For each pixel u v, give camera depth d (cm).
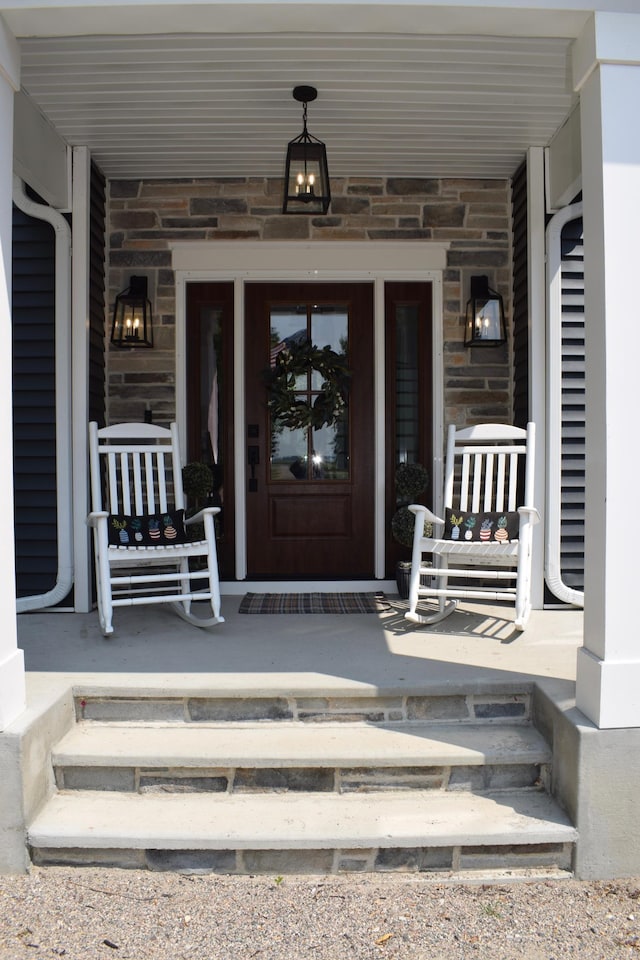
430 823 215
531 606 379
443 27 228
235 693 252
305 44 281
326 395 423
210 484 401
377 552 429
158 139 364
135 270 415
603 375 219
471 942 186
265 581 423
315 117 341
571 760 217
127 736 245
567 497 378
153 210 414
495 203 419
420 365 428
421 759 231
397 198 416
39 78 306
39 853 214
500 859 215
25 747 213
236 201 414
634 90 219
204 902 201
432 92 319
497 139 366
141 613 370
